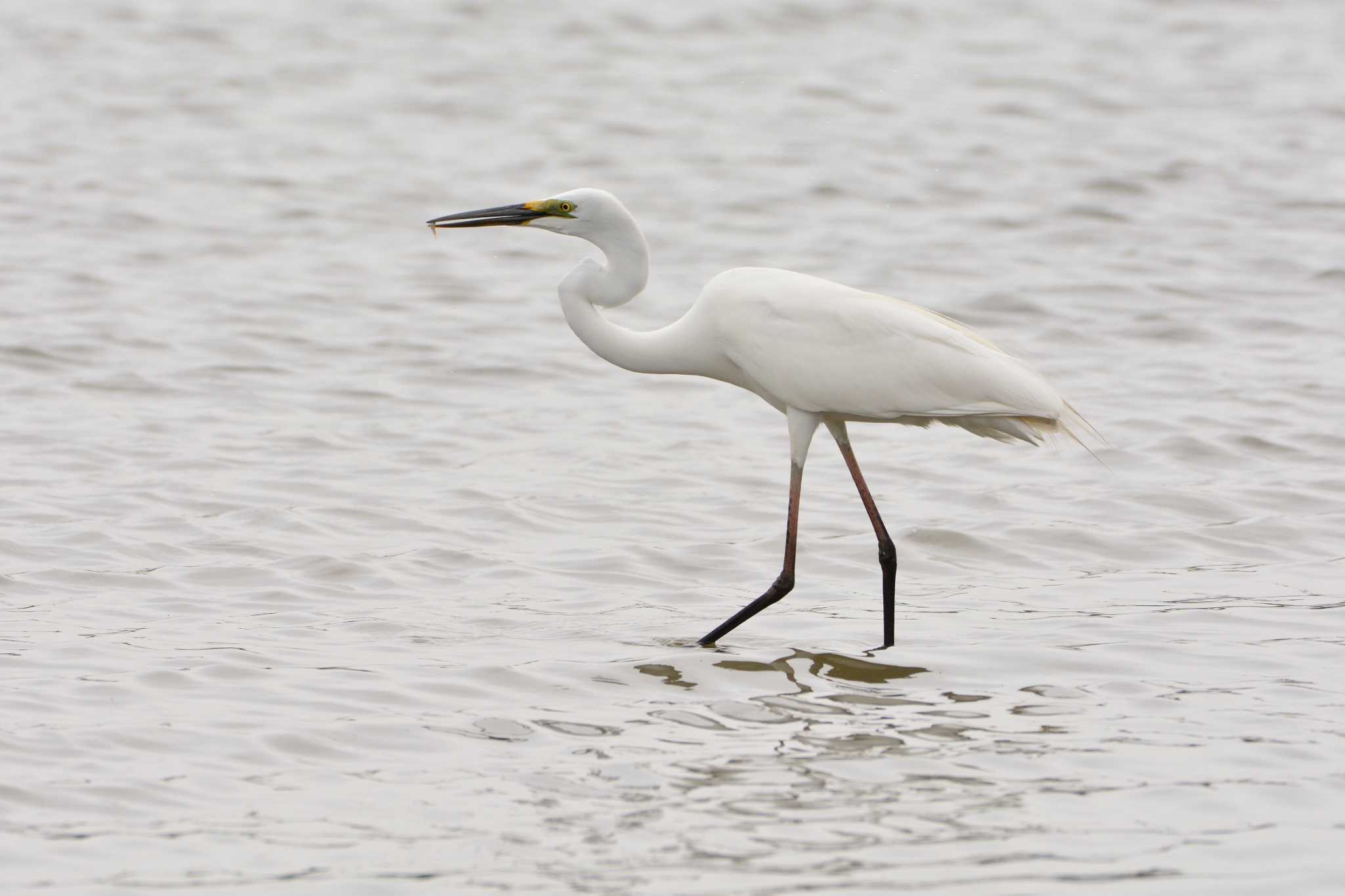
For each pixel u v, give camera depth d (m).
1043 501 14.54
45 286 21.42
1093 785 8.52
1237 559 12.92
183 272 22.55
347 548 13.02
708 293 11.64
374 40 38.12
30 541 12.84
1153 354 19.69
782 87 34.91
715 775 8.64
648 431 16.86
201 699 9.64
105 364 18.44
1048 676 10.27
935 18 41.75
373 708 9.58
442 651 10.68
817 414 11.49
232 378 18.22
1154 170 28.91
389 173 28.34
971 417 11.32
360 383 18.23
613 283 11.65
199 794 8.34
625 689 10.01
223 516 13.73
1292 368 18.98
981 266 23.59
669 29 39.78
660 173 28.69
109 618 11.19
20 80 33.62
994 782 8.55
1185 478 15.18
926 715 9.58
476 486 14.87
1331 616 11.38
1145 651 10.67
